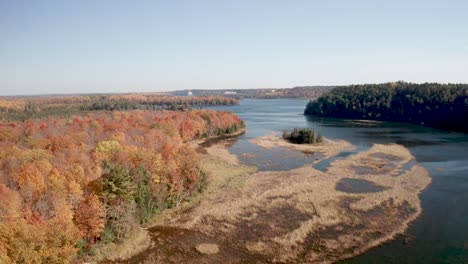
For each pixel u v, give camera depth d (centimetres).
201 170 7044
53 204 4203
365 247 4569
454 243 4612
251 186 7100
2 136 9069
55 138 8138
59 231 3766
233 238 4903
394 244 4634
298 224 5284
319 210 5766
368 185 7112
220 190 6888
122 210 4909
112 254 4484
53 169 5209
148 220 5444
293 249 4572
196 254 4497
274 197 6412
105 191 4812
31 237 3484
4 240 3381
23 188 4450
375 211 5725
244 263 4269
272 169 8681
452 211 5684
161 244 4769
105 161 5912
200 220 5497
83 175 5116
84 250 4344
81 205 4447
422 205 5969
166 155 6775
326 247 4600
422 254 4356
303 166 8975
